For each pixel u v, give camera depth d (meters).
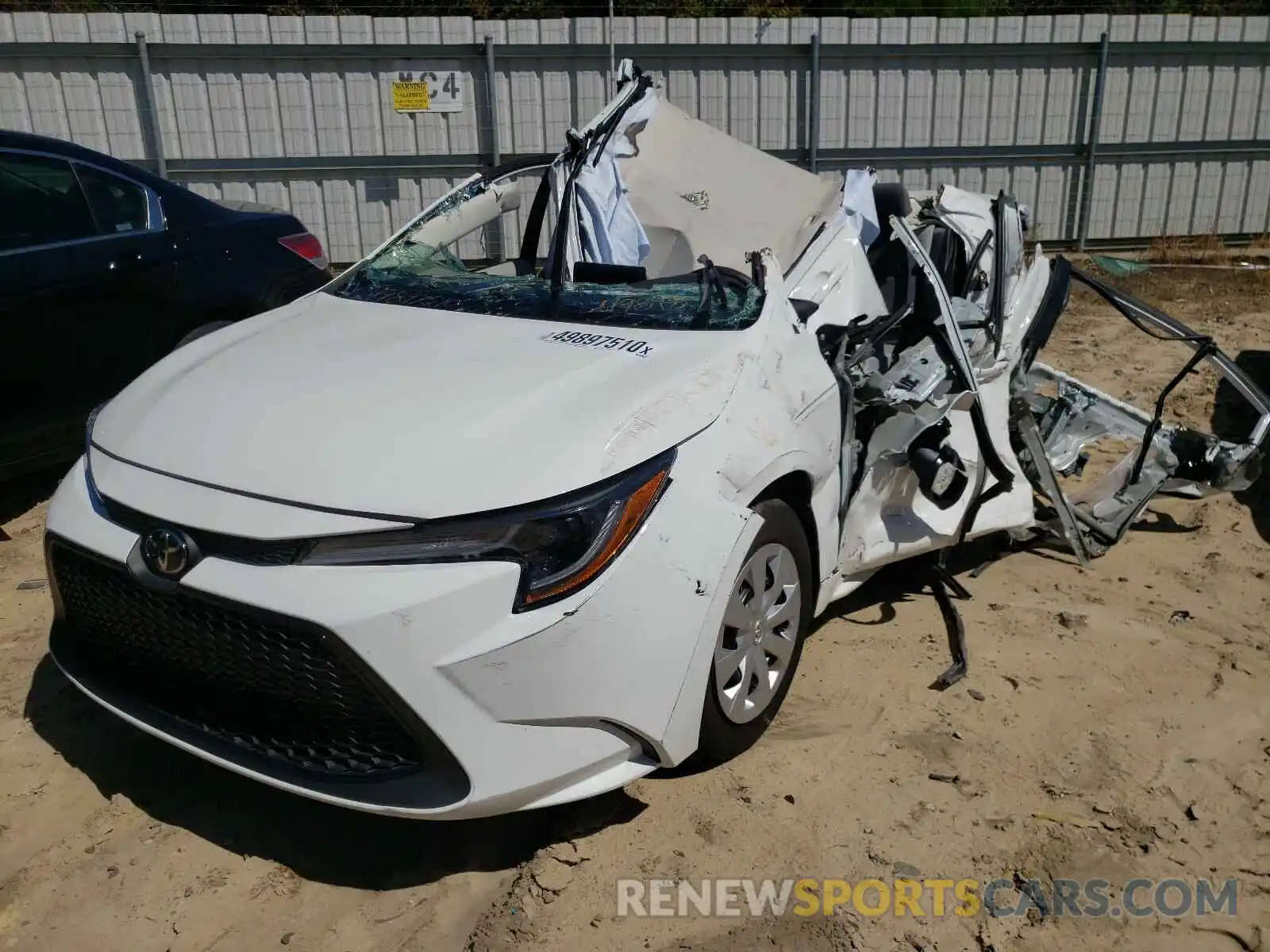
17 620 3.97
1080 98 11.04
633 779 2.65
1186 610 4.11
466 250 9.16
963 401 3.73
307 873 2.72
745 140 10.71
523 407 2.70
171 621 2.55
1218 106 11.27
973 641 3.86
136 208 5.14
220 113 10.09
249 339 3.33
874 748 3.20
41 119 9.88
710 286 3.33
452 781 2.41
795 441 3.05
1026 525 4.46
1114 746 3.24
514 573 2.40
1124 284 10.13
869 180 4.28
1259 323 8.64
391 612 2.32
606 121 3.92
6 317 4.51
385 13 14.65
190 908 2.59
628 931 2.51
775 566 3.06
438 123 10.30
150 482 2.64
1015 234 4.53
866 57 10.63
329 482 2.48
